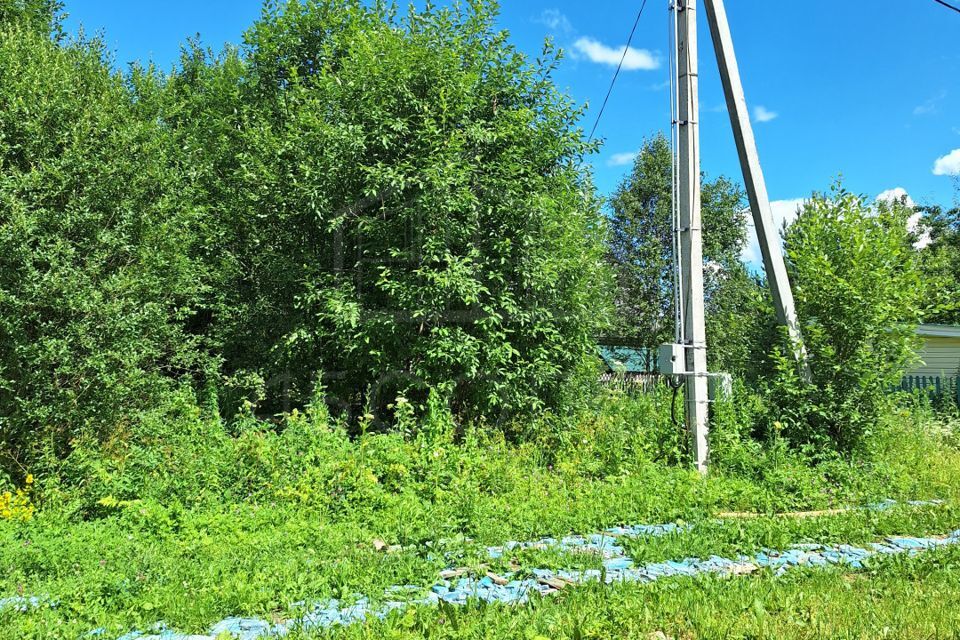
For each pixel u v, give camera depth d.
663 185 30.98
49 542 5.42
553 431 10.12
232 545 5.66
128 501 6.41
